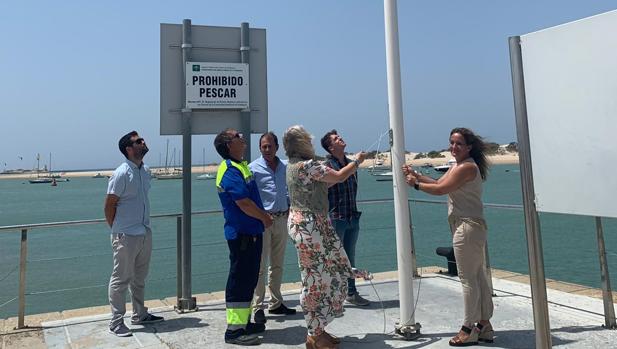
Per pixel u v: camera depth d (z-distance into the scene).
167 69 5.18
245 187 4.08
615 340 3.84
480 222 3.80
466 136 3.79
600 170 2.20
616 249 10.61
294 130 3.89
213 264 13.53
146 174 4.66
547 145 2.40
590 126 2.22
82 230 22.55
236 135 4.20
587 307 4.75
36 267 13.16
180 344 4.06
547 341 2.50
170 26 5.20
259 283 4.62
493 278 6.10
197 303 5.43
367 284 5.98
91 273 12.40
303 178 3.76
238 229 4.09
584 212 2.26
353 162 3.77
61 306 9.61
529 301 5.02
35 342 4.19
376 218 18.78
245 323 4.08
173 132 5.17
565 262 10.15
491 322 4.41
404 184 3.99
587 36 2.22
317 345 3.76
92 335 4.34
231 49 5.39
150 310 5.15
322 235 3.78
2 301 10.12
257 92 5.51
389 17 3.96
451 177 3.71
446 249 6.32
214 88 5.23
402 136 3.97
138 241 4.46
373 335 4.20
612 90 2.14
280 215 4.79
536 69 2.42
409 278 4.09
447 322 4.47
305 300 3.79
